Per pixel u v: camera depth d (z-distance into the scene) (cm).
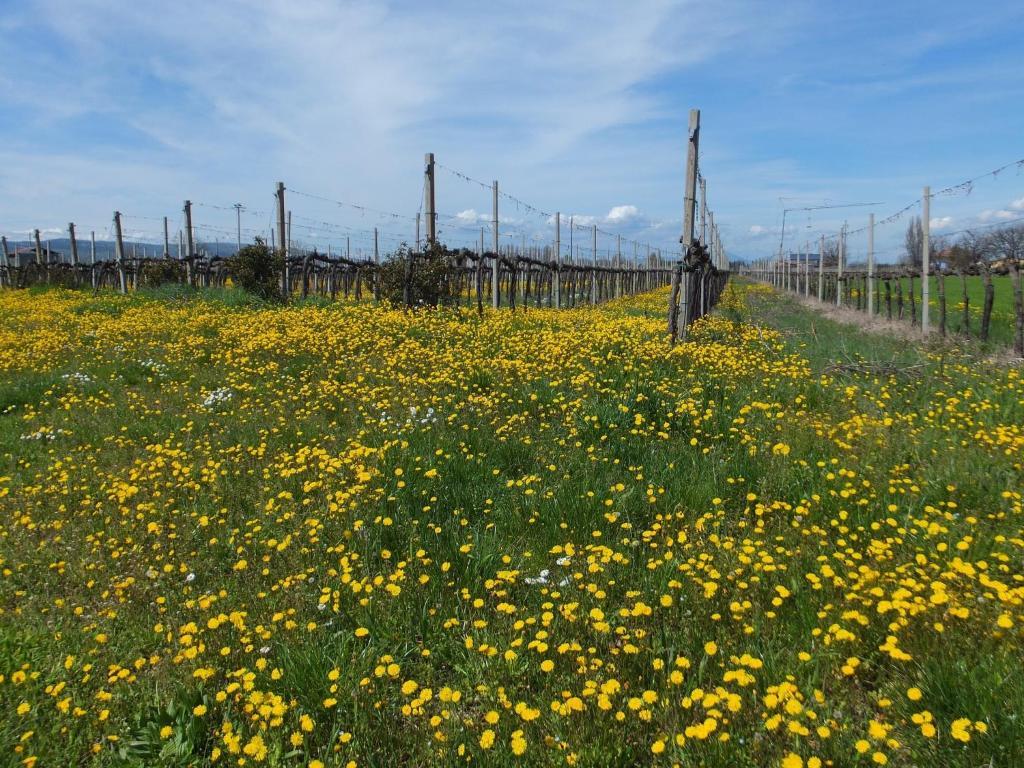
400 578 418
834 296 3388
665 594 386
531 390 871
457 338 1302
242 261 2212
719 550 430
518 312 1914
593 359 1016
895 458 575
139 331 1541
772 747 271
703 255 1689
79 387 1032
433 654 360
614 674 326
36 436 805
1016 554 397
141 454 743
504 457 639
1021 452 569
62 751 312
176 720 318
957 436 626
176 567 488
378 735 302
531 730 292
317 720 315
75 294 2808
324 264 2892
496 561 445
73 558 511
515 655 334
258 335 1360
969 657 307
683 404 737
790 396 811
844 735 271
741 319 1850
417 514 521
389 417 784
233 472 664
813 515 479
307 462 669
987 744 257
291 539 495
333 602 405
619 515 491
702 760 266
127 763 297
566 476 566
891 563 402
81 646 392
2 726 323
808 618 348
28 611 436
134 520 568
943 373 905
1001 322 1680
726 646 339
